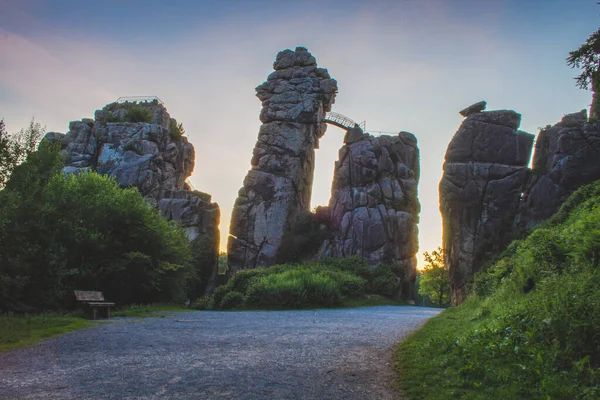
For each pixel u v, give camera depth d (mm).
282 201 58188
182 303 35344
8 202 20922
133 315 19578
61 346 10555
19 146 22125
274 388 6918
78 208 26922
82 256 25812
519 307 10125
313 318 18531
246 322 16531
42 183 25688
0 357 9219
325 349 10219
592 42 14359
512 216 42219
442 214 45688
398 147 55219
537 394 5934
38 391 6695
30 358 9133
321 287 27734
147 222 29812
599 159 38375
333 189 56125
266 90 63719
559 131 40375
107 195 29844
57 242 24297
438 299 73562
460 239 43219
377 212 51062
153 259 29641
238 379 7445
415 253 51125
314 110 60469
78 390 6758
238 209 59281
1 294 20250
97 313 18281
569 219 22078
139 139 59781
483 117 45781
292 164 59562
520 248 19953
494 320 10414
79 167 58094
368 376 7660
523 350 7414
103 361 8852
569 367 6605
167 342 11250
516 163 43875
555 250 13797
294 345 10812
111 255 27000
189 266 37312
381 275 45531
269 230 57375
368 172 53219
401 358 8977
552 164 40031
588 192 26203
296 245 54188
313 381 7336
